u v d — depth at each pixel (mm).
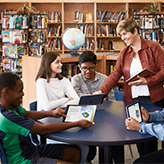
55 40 7082
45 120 1855
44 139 2059
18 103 1583
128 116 1818
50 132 1573
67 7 7352
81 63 2428
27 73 3490
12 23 4910
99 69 3691
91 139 1463
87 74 2455
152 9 6152
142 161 1601
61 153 1755
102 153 1801
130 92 2535
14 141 1526
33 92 3406
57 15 7121
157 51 2406
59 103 2283
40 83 2314
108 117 1926
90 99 2029
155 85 2420
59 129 1582
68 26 7363
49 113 1895
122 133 1565
